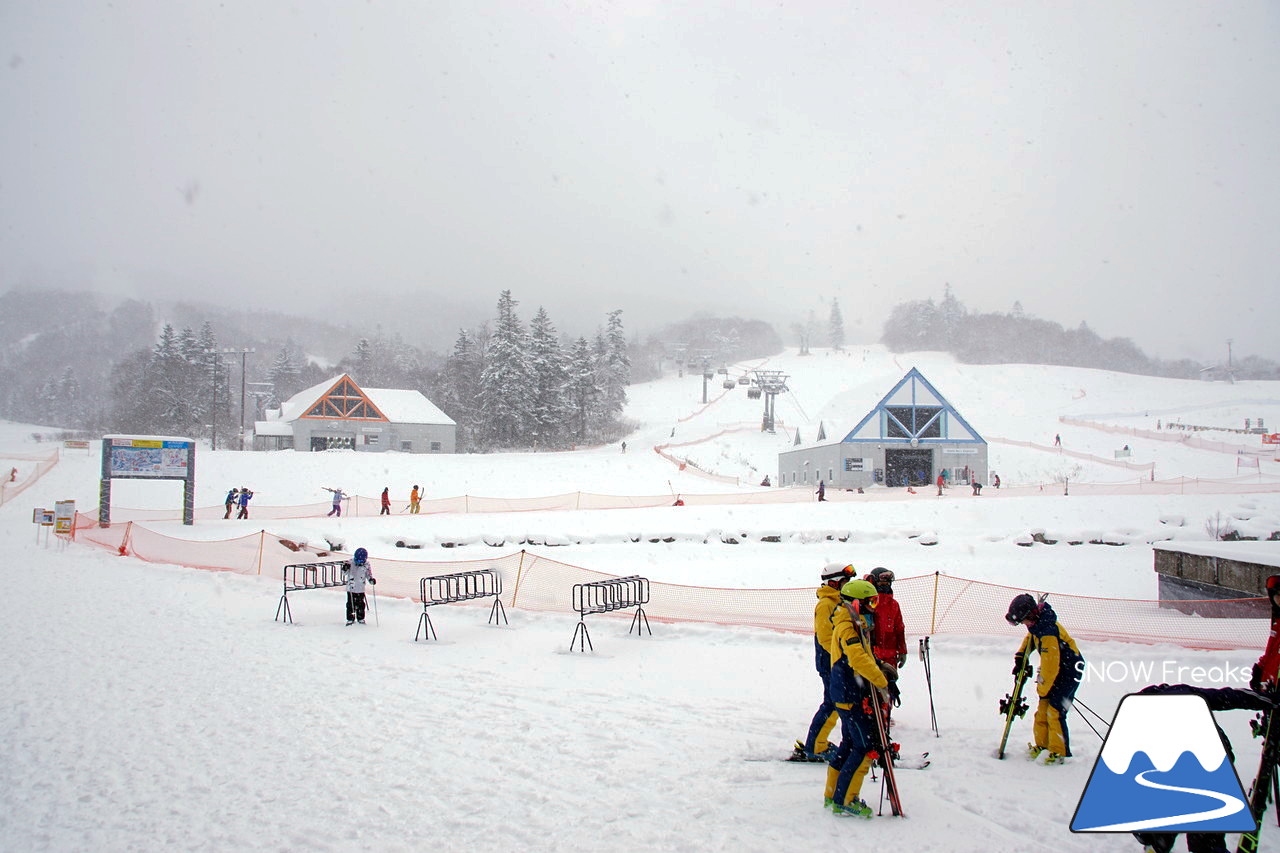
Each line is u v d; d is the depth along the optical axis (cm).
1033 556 2420
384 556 2612
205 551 2595
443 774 698
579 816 602
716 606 1634
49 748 777
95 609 1655
